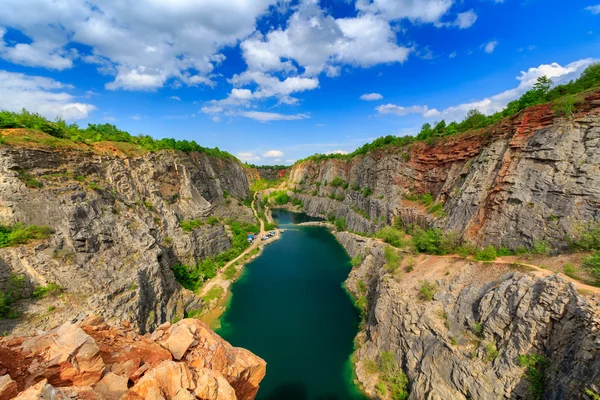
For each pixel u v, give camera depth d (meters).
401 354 35.94
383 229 67.75
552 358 23.53
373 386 35.62
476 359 28.20
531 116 41.38
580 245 30.84
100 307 34.41
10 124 43.03
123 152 60.28
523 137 41.69
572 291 23.91
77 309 32.91
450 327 32.44
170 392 11.10
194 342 15.02
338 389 36.41
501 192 41.56
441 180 63.47
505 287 29.34
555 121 38.28
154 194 61.72
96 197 43.91
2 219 34.97
